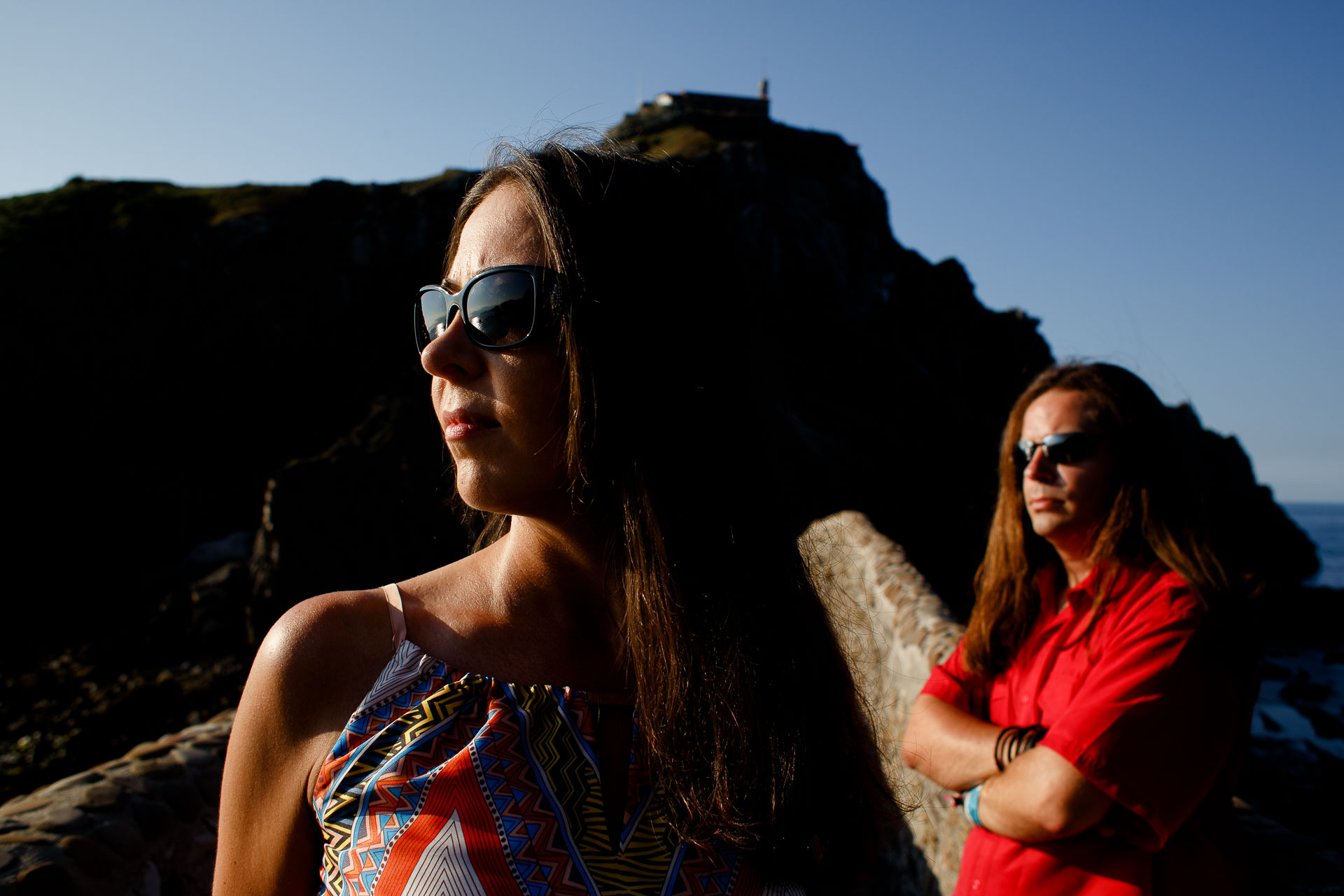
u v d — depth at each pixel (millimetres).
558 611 1028
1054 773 1658
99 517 23031
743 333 1199
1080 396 2086
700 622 1025
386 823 832
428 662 928
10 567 21625
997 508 2344
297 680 879
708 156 33250
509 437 955
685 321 1073
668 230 1068
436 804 839
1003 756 1914
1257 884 2100
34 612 20516
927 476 26719
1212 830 1725
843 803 1133
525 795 868
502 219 1007
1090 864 1702
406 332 27516
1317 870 2152
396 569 18297
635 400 999
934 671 2346
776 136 47531
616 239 999
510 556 1046
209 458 25078
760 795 1004
